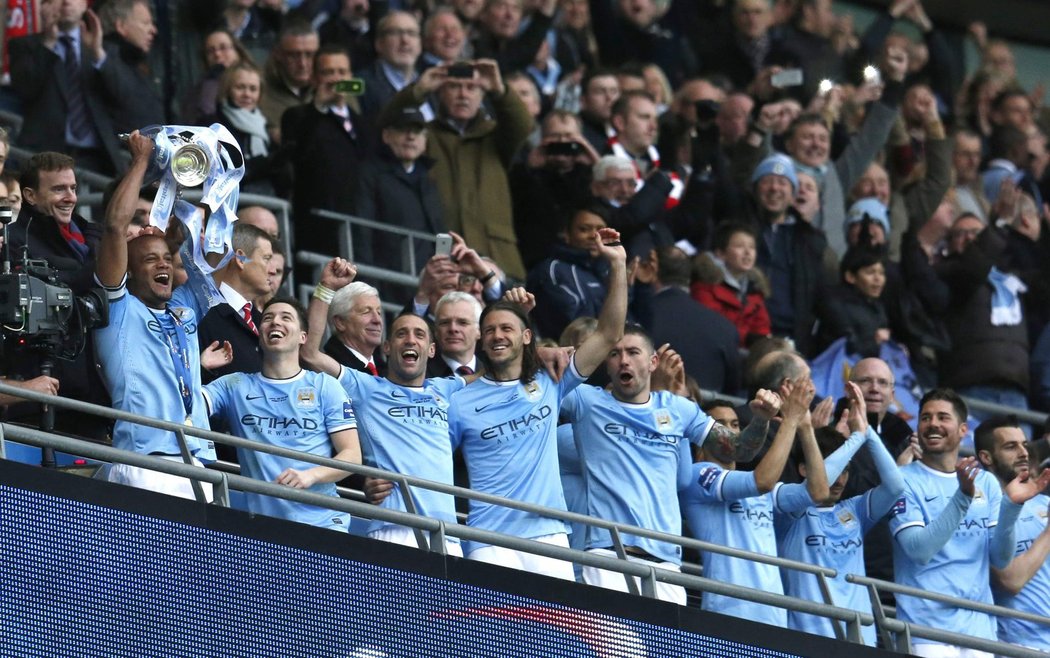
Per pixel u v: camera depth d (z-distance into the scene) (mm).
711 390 29188
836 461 24188
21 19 29859
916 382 33281
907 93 40344
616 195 30359
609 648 21875
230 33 31859
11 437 18609
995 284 35031
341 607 20141
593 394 23188
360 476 22625
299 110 29938
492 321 22312
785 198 33406
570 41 38781
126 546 18891
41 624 18266
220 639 19312
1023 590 26172
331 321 23438
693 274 31359
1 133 23375
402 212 30203
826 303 33062
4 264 19766
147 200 24281
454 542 21922
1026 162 42469
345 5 35938
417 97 30516
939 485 25359
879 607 23844
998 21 48688
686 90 37375
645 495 22875
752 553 22703
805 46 41469
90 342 21438
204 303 21250
